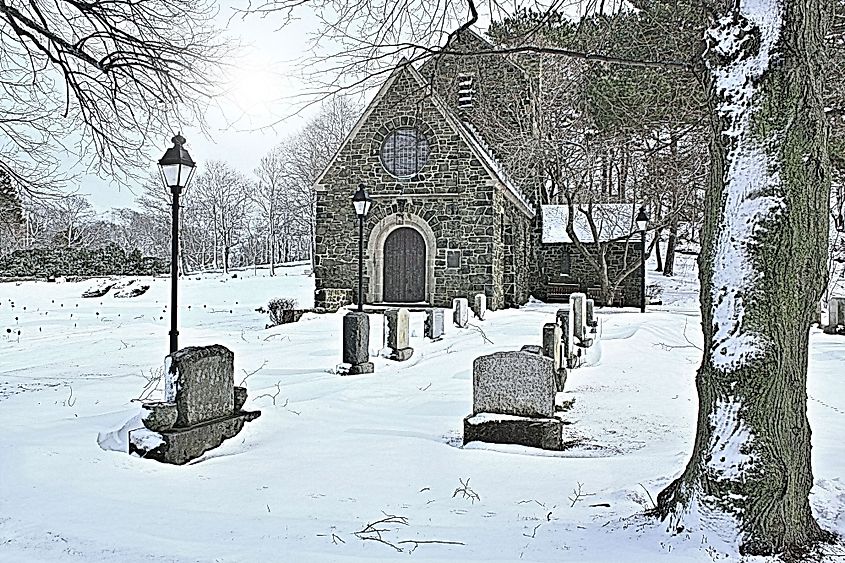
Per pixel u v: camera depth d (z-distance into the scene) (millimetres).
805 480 4121
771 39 4090
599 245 30781
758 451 3959
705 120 12094
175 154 9562
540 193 33875
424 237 26156
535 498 4980
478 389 6941
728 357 4090
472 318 22094
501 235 27344
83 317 27062
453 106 29953
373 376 11172
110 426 7059
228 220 84312
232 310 30359
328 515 4594
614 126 22219
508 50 6844
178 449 6008
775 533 3885
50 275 50438
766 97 4082
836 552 3916
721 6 4539
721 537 3879
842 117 10922
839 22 8688
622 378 11125
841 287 26188
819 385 10773
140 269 56062
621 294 32156
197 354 6578
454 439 6941
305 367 12203
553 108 26766
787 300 4047
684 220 32219
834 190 19344
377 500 4941
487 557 3816
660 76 15359
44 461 5703
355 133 26719
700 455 4180
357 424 7574
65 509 4621
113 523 4359
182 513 4570
